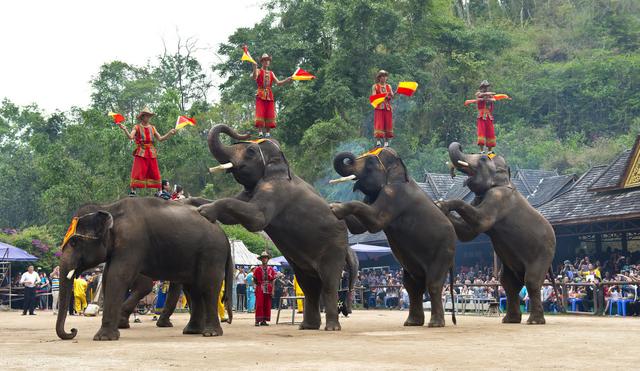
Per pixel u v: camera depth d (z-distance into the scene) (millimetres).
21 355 8438
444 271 14016
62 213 41781
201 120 52906
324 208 12828
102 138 33781
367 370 6934
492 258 33000
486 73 54688
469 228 15258
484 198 15266
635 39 67062
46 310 30609
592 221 26031
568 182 32531
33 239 38875
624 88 57094
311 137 41844
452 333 12172
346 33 44812
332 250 12844
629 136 51656
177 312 24922
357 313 22953
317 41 48156
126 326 14711
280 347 9367
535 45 67875
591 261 30172
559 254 31516
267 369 7004
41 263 38406
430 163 47656
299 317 20078
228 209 11547
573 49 66688
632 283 20109
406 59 46875
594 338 11047
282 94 46594
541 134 54594
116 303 10914
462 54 50844
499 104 58531
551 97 59031
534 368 7141
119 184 33938
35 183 54656
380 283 30938
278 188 12352
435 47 51156
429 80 47156
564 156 50625
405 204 13766
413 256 14000
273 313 23000
